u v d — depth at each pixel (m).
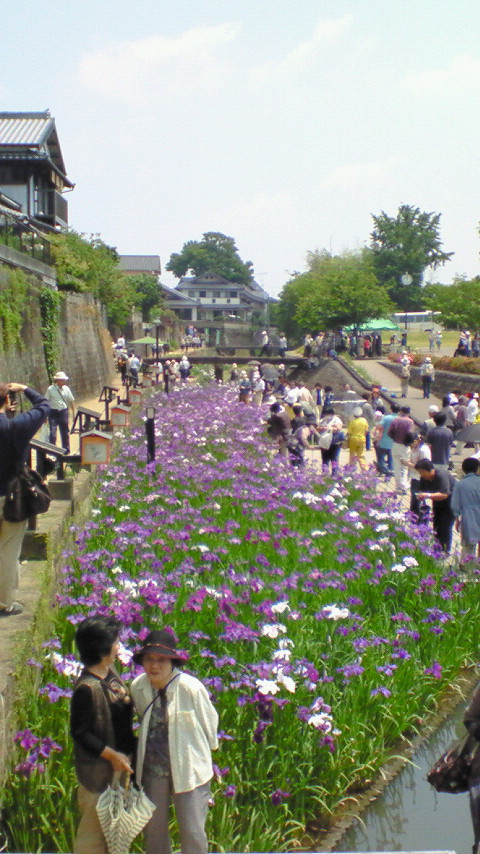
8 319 22.41
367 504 14.49
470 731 5.09
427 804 7.02
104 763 4.74
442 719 8.46
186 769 4.73
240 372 49.56
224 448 21.70
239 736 6.63
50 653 7.30
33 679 6.88
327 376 48.56
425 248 107.69
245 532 11.98
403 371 42.22
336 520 13.13
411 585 10.16
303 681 7.18
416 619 9.69
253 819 5.99
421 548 11.24
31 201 42.66
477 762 5.08
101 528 12.11
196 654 7.39
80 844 4.89
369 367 54.41
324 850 6.29
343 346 58.53
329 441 21.03
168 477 16.09
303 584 9.69
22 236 26.77
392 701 7.74
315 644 8.00
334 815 6.75
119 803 4.71
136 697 4.91
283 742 6.65
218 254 152.00
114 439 18.94
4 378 21.38
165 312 87.69
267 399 37.66
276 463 18.78
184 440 22.11
